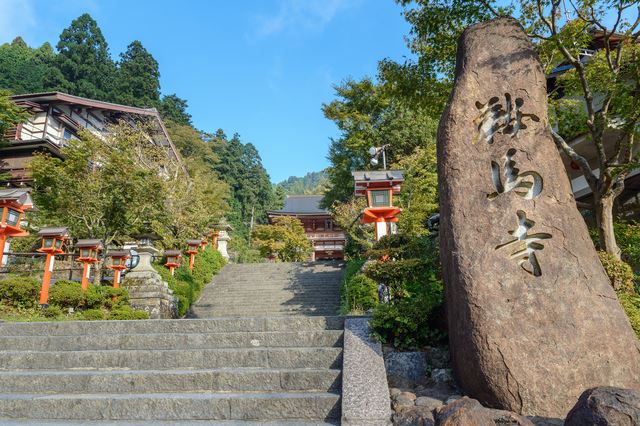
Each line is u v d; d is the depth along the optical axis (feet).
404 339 13.26
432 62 23.76
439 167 13.02
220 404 11.00
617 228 22.13
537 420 8.77
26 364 14.10
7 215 26.40
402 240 19.44
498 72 13.42
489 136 12.78
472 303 10.50
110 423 10.84
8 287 25.12
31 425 10.75
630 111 18.07
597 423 7.29
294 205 118.21
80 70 102.53
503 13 21.31
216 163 125.39
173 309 35.86
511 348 9.74
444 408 8.53
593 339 9.80
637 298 14.79
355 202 53.31
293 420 10.61
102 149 41.93
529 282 10.54
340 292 39.29
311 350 13.16
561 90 32.65
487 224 11.46
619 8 17.03
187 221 48.75
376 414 9.39
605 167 18.11
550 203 11.64
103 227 38.86
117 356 13.80
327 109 61.93
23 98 57.52
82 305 27.73
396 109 59.82
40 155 46.93
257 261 86.07
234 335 14.57
